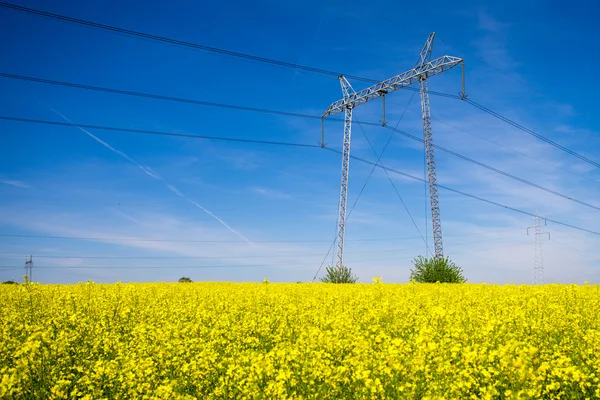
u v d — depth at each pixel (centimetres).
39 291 1823
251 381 746
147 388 808
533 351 737
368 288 2589
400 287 2598
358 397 729
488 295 2052
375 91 4178
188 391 831
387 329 1265
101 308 1623
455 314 1336
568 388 797
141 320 1476
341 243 4181
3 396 794
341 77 4516
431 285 2884
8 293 1839
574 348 1065
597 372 857
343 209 4241
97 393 829
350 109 4419
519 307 1552
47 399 821
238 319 1497
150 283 3216
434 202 4112
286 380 758
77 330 1260
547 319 1334
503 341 1060
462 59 3744
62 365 999
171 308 1639
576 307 1625
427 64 4034
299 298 2031
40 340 987
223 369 858
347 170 4294
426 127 4206
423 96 4216
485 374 744
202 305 1681
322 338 952
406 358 785
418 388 731
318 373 775
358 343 891
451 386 702
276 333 1263
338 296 1852
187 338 1114
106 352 1072
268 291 2317
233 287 2836
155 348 1025
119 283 2200
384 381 762
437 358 795
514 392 690
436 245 4094
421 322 1280
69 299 1622
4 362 1014
